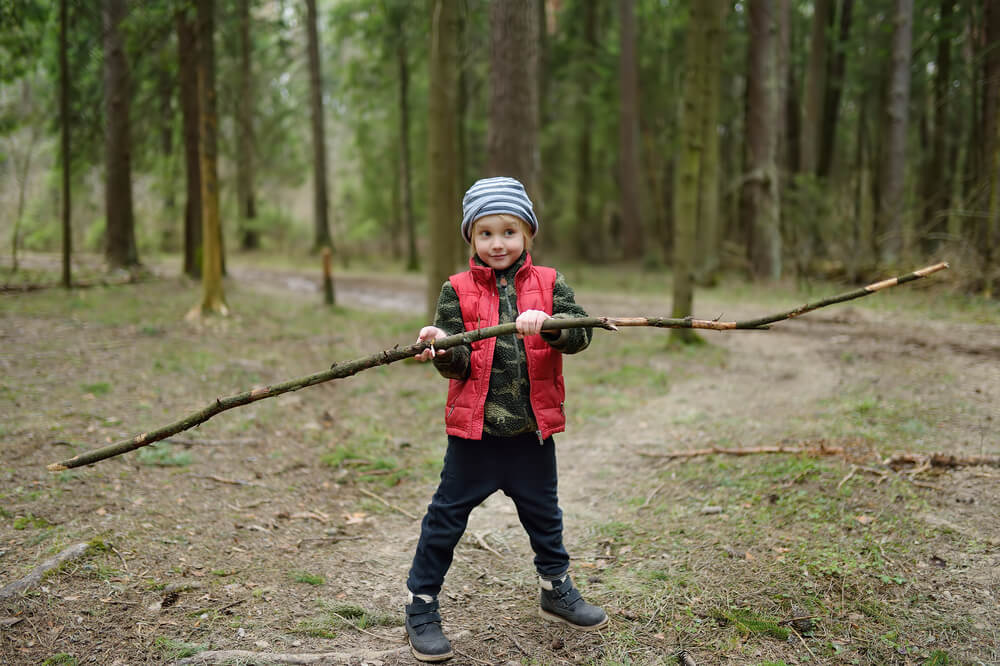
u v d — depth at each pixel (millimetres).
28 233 16781
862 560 2814
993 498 3232
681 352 7695
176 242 22094
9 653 2232
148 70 14094
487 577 2955
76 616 2455
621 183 21656
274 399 5523
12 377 5633
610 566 3000
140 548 2982
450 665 2320
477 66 17984
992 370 5816
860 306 10016
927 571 2711
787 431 4484
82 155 13672
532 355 2318
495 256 2375
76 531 3045
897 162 14086
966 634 2334
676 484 3836
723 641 2412
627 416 5371
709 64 11867
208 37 9273
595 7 21906
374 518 3559
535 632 2531
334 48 26734
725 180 21406
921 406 4832
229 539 3176
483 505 3762
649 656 2361
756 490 3576
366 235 26109
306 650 2369
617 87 21984
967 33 17172
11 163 14742
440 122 7191
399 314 10914
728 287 14242
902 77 13922
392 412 5512
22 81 13195
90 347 7000
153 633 2402
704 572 2859
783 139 16828
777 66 15945
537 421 2324
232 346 7602
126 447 2107
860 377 5918
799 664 2271
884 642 2336
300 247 29109
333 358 7250
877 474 3588
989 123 11047
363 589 2828
